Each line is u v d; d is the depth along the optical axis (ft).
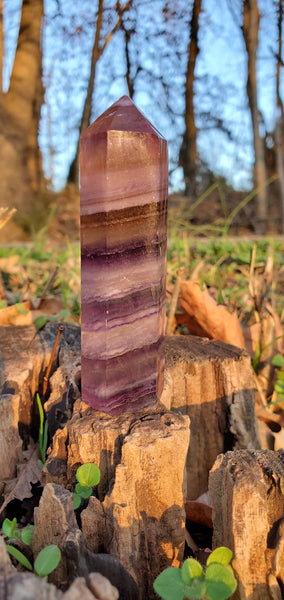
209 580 0.42
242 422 0.66
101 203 0.50
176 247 1.83
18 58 3.07
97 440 0.52
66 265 1.50
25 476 0.58
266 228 3.80
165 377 0.63
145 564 0.50
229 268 1.64
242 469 0.47
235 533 0.45
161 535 0.51
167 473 0.50
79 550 0.45
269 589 0.45
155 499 0.50
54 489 0.47
